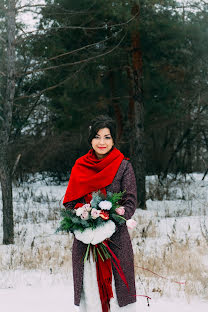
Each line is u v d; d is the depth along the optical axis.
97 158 3.38
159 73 14.94
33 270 6.11
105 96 14.90
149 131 18.34
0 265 6.37
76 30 12.05
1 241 9.23
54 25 11.61
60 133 17.80
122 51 13.44
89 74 13.48
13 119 17.44
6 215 8.55
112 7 11.61
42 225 10.44
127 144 17.25
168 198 15.30
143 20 12.85
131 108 14.47
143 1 12.40
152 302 4.60
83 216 3.11
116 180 3.25
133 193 3.25
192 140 19.75
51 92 14.91
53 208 13.20
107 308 3.19
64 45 12.49
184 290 4.91
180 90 16.20
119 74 14.87
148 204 14.17
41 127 19.28
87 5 11.35
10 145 18.23
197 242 7.33
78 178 3.26
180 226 9.60
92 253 3.19
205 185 17.31
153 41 13.92
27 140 18.73
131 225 3.10
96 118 3.32
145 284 5.28
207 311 4.29
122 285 3.18
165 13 13.94
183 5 14.86
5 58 11.98
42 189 17.75
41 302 4.67
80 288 3.19
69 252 7.12
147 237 8.41
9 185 8.71
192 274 5.56
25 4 9.10
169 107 15.76
